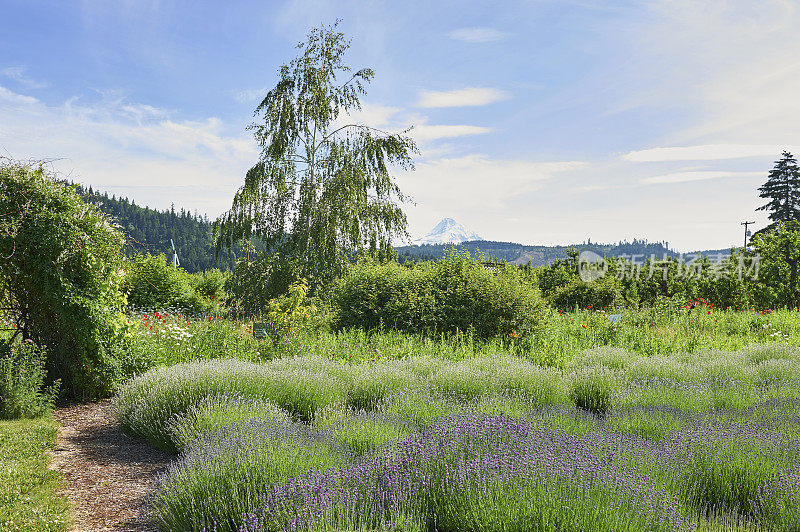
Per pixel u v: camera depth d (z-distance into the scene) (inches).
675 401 283.0
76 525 167.6
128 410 268.8
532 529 138.9
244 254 826.2
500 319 507.2
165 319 495.2
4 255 309.3
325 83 803.4
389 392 289.9
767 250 927.0
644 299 971.3
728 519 155.3
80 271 330.0
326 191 768.9
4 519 166.6
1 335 337.7
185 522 152.9
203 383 274.7
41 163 324.2
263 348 440.5
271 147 773.3
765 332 603.2
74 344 334.6
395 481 162.2
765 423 228.1
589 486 151.0
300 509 140.0
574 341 502.0
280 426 211.0
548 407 266.5
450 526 155.1
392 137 803.4
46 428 267.9
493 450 185.6
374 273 557.9
